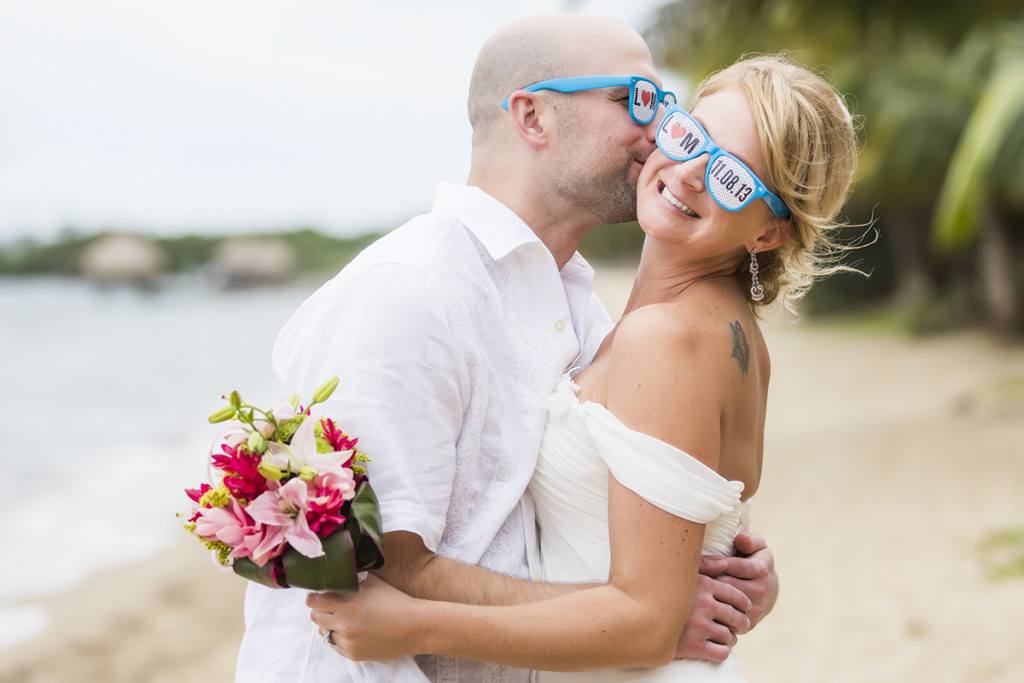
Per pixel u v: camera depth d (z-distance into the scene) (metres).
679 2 7.45
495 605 1.55
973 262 18.42
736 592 1.72
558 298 1.85
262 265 82.06
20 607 6.62
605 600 1.52
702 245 1.66
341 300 1.58
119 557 8.16
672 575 1.53
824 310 24.92
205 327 44.00
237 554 1.35
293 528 1.33
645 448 1.53
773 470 8.49
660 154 1.69
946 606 4.75
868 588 5.15
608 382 1.64
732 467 1.70
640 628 1.51
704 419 1.56
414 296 1.55
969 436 8.64
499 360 1.72
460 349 1.61
